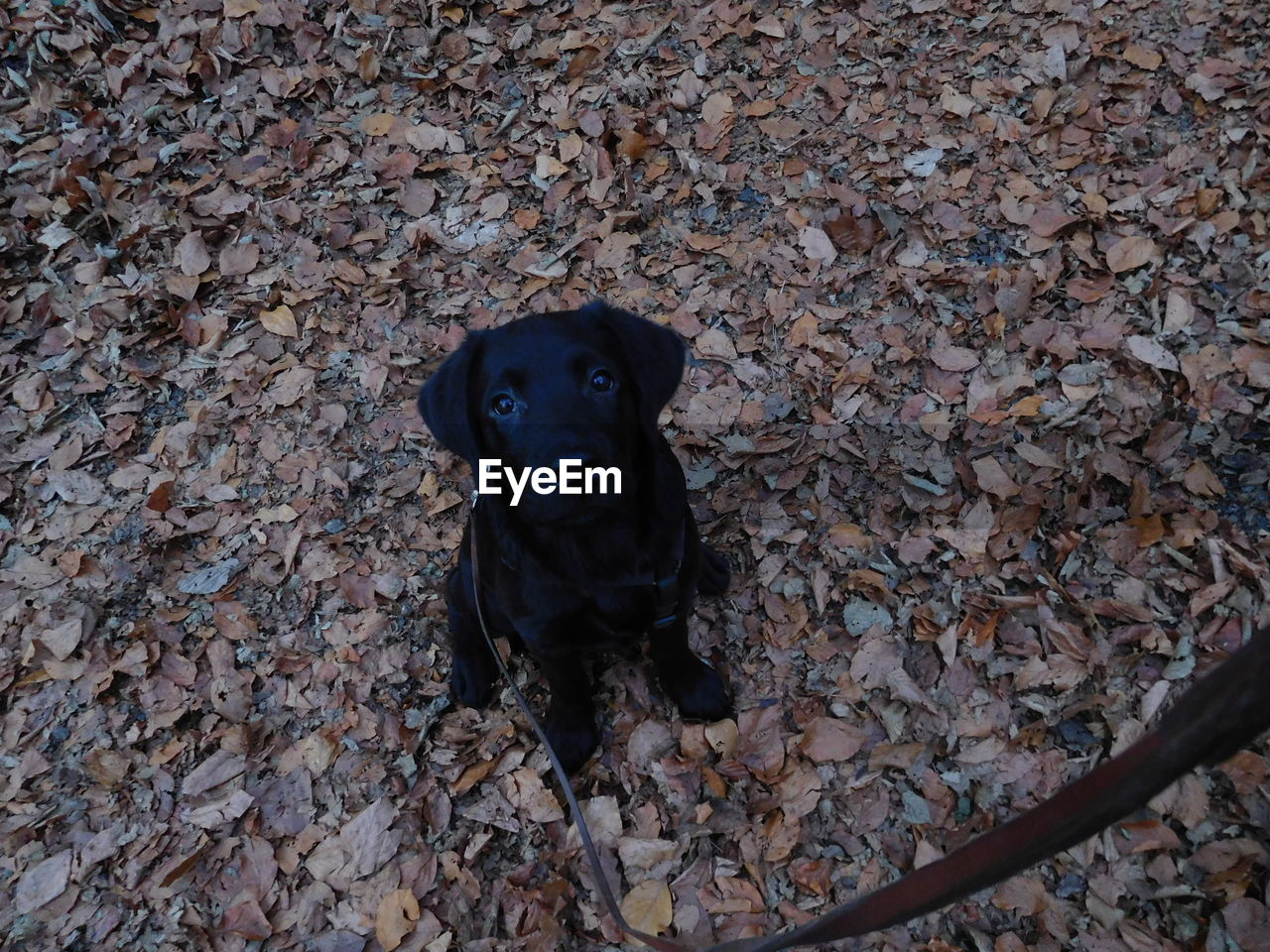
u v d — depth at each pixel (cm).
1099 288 88
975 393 84
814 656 73
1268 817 61
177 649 77
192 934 64
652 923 62
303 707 75
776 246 96
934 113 102
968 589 74
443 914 64
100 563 82
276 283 99
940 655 72
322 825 68
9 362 93
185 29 113
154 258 100
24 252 99
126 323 96
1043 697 69
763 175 101
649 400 61
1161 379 81
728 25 112
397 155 107
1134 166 94
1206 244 87
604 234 99
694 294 95
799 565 78
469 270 99
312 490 86
